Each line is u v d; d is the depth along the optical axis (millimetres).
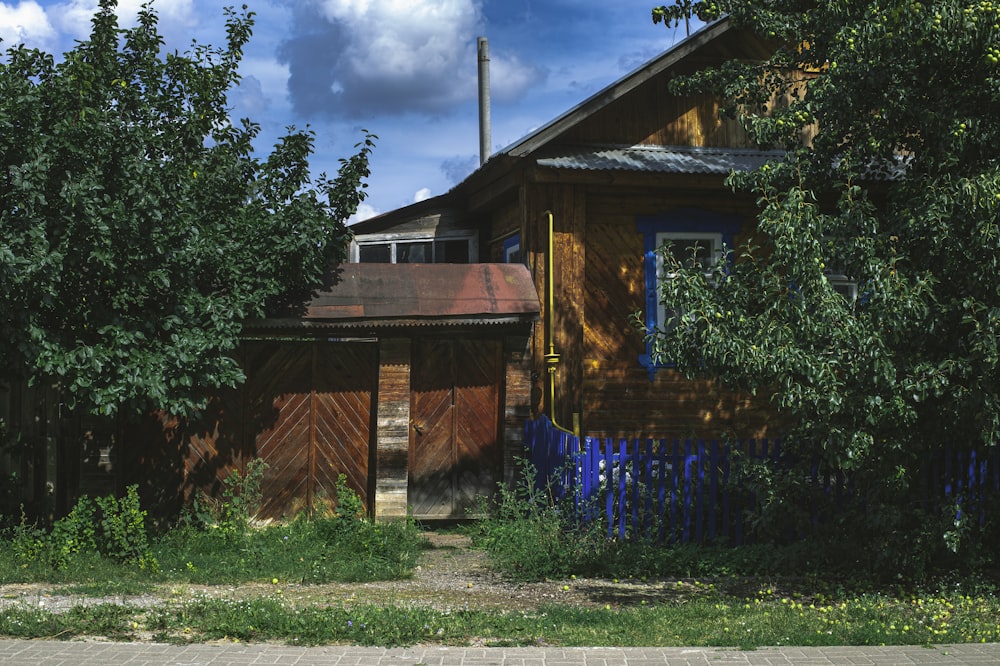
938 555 10102
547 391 14336
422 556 11297
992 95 9531
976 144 9672
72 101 10547
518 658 6473
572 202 14672
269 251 11594
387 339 12523
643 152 15219
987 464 10539
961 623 7730
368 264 13195
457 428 13250
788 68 13781
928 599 8758
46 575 9336
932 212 8969
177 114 12359
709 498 11258
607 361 14859
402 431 12461
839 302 9016
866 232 9430
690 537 11281
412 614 7492
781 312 9172
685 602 8859
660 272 15070
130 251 10203
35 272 9516
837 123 10539
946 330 9133
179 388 10695
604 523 11188
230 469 12211
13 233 9758
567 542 10719
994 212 8734
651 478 11281
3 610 7516
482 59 26094
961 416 8969
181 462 12078
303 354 12516
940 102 9719
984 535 10484
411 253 18422
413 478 13125
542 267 14555
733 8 13297
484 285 13141
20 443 11578
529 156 14586
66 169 10125
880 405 8820
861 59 10219
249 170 12695
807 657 6586
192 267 10859
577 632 7340
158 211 10289
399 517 12359
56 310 10383
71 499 11508
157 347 10445
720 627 7582
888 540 9609
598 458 11273
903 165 14094
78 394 10148
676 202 15219
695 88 13953
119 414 11641
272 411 12398
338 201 12320
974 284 8867
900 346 9352
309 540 11156
